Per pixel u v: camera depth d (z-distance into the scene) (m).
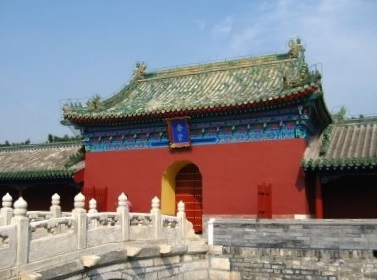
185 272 23.83
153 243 22.36
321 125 31.62
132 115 30.92
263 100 27.27
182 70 36.69
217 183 29.41
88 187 33.50
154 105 32.47
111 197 32.59
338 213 29.08
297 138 27.78
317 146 28.78
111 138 33.31
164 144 31.67
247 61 34.47
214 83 34.00
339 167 25.52
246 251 24.42
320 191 27.06
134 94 36.72
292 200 27.09
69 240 17.52
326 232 22.80
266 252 23.95
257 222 24.45
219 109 28.56
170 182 32.22
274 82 31.14
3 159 41.31
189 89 34.41
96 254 18.78
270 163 28.14
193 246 24.23
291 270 23.22
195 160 30.38
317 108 28.78
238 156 29.16
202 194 29.91
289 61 33.19
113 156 33.25
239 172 28.91
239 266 24.42
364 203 28.67
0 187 39.53
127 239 20.80
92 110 33.16
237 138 29.44
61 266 16.62
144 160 32.12
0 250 14.63
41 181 35.88
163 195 31.34
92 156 34.00
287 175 27.56
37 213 24.02
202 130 30.28
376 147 26.83
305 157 27.11
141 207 31.52
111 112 32.06
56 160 38.31
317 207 26.94
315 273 22.67
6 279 14.68
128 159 32.69
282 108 27.94
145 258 21.36
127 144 32.91
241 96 29.86
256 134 28.91
